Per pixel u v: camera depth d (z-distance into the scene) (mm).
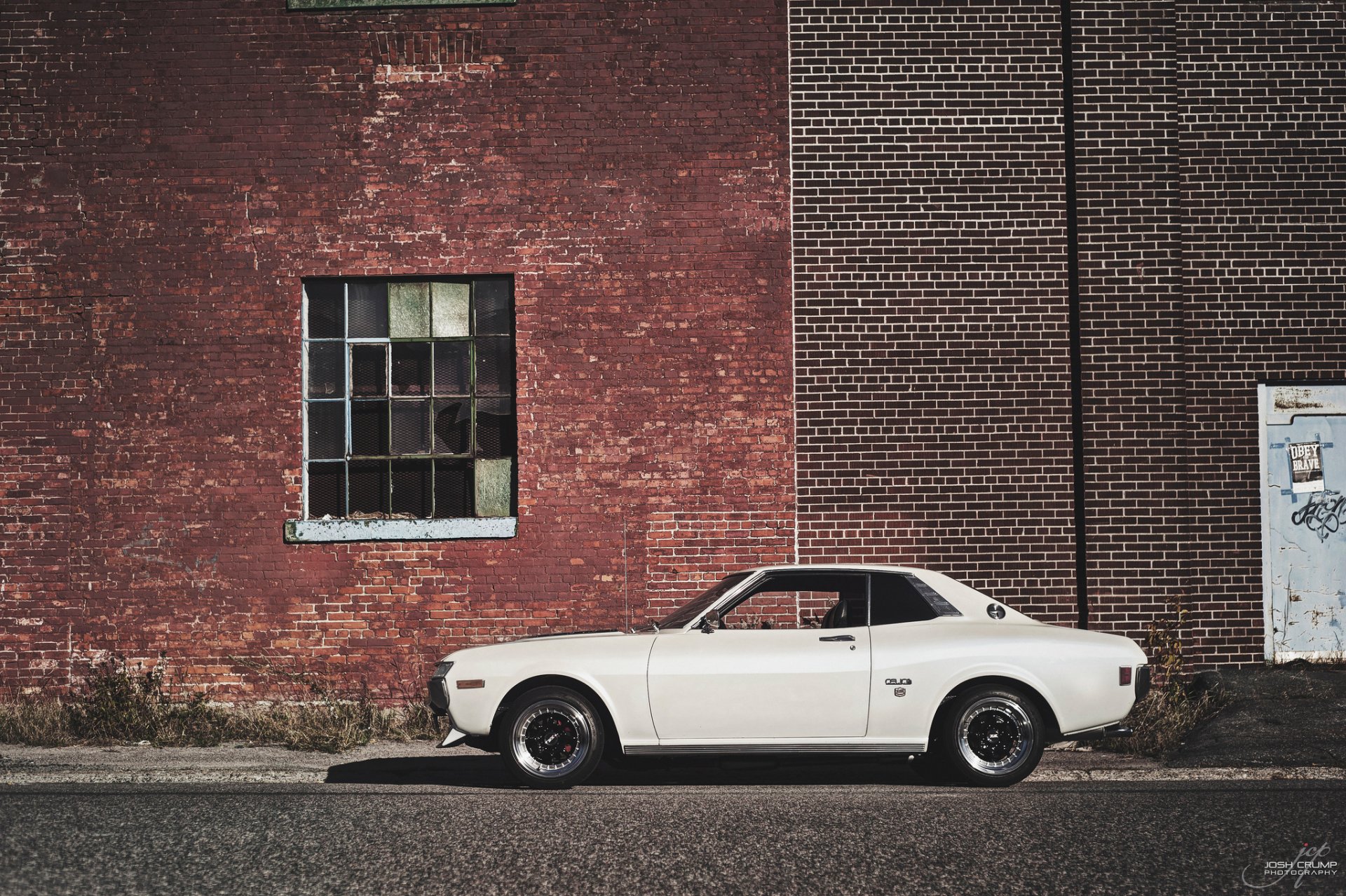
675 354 11086
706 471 11023
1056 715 7500
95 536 10938
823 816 6590
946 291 11133
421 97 11188
